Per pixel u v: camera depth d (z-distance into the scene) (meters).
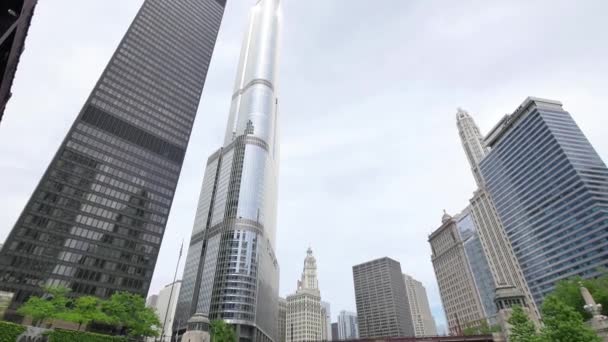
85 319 70.19
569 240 161.25
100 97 142.00
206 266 182.75
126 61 159.00
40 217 109.31
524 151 196.62
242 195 199.50
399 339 79.75
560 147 172.50
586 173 162.12
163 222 139.00
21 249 102.25
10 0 12.84
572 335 47.06
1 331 49.69
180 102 172.25
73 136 127.38
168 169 151.25
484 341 72.88
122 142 140.38
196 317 86.31
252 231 186.88
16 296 95.88
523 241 189.25
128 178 135.75
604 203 151.88
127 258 122.88
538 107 192.12
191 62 189.88
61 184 117.81
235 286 163.88
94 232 118.69
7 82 13.96
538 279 175.75
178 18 197.00
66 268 108.06
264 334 183.88
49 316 67.94
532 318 67.50
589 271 148.12
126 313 75.19
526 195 191.62
